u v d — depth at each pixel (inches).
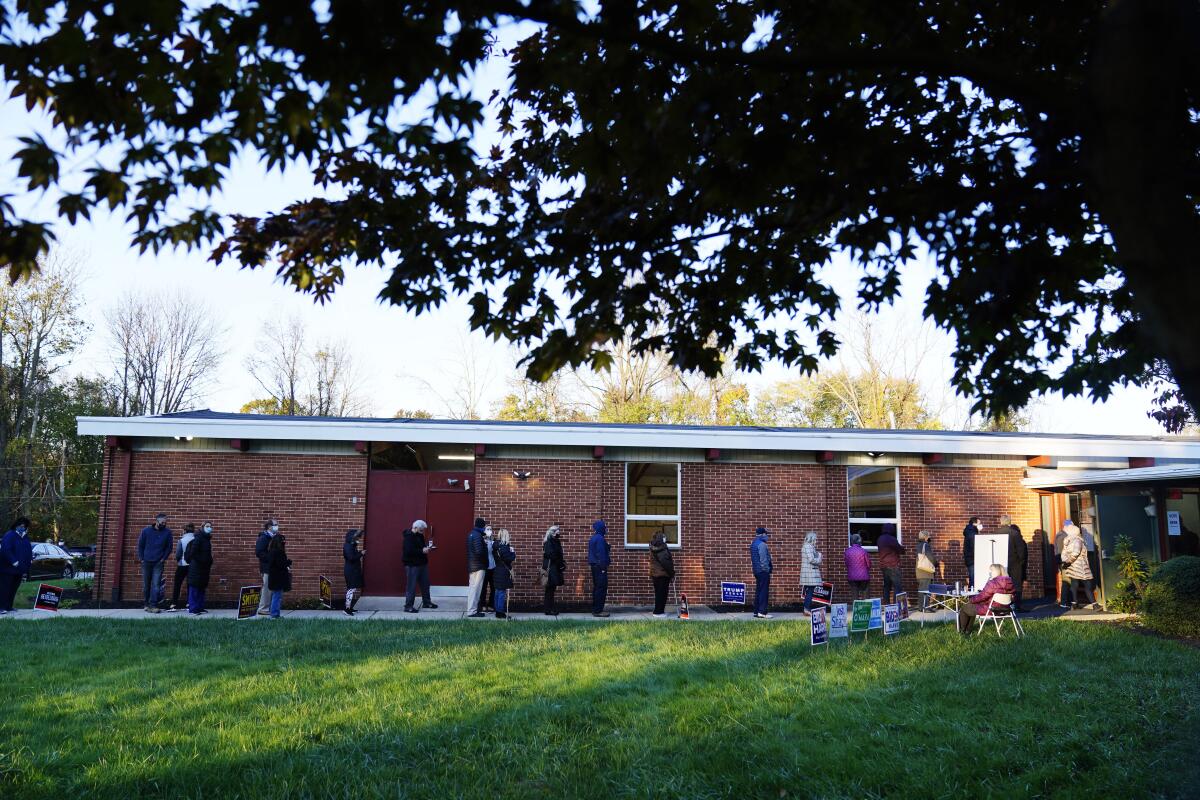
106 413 1797.5
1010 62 211.8
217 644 412.2
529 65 220.7
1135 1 101.4
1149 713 276.8
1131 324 246.8
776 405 1774.1
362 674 339.9
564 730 261.7
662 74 169.2
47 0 138.2
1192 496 579.5
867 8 172.2
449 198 201.9
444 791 211.8
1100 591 600.4
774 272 224.4
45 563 1123.9
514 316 224.1
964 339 251.6
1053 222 190.7
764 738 252.1
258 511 658.8
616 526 676.1
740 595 643.5
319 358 1935.3
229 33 129.5
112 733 254.5
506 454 679.1
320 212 186.1
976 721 271.3
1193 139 156.3
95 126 150.9
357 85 136.6
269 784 212.5
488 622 515.2
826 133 178.1
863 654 378.3
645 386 1549.0
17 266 131.6
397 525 683.4
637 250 195.9
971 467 705.0
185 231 165.9
